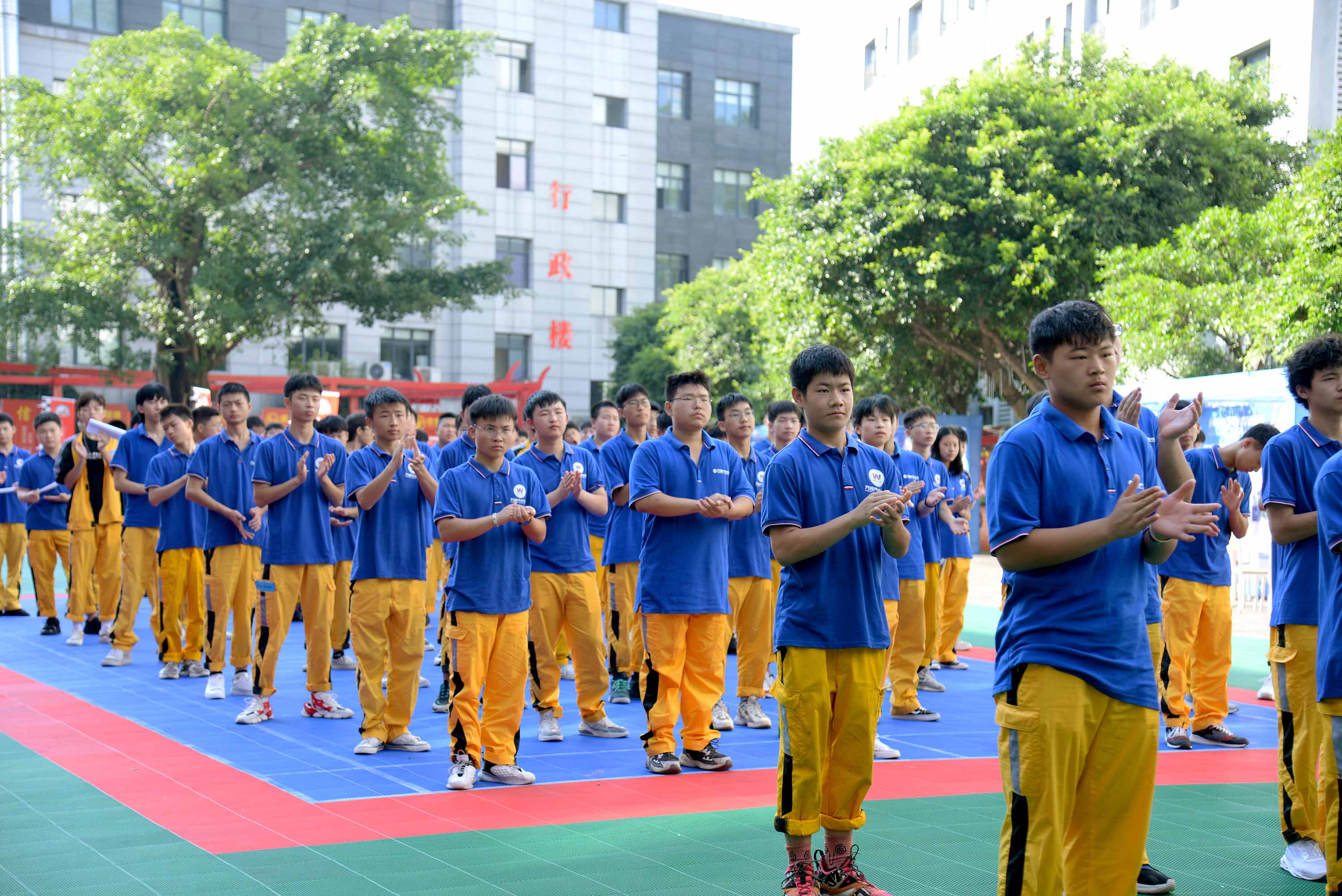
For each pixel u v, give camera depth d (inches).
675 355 1386.6
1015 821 123.6
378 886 166.2
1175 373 598.5
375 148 964.6
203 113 888.3
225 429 333.1
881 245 747.4
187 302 932.6
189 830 195.0
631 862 177.9
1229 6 816.3
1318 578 172.2
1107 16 951.6
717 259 1716.3
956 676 372.8
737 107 1743.4
